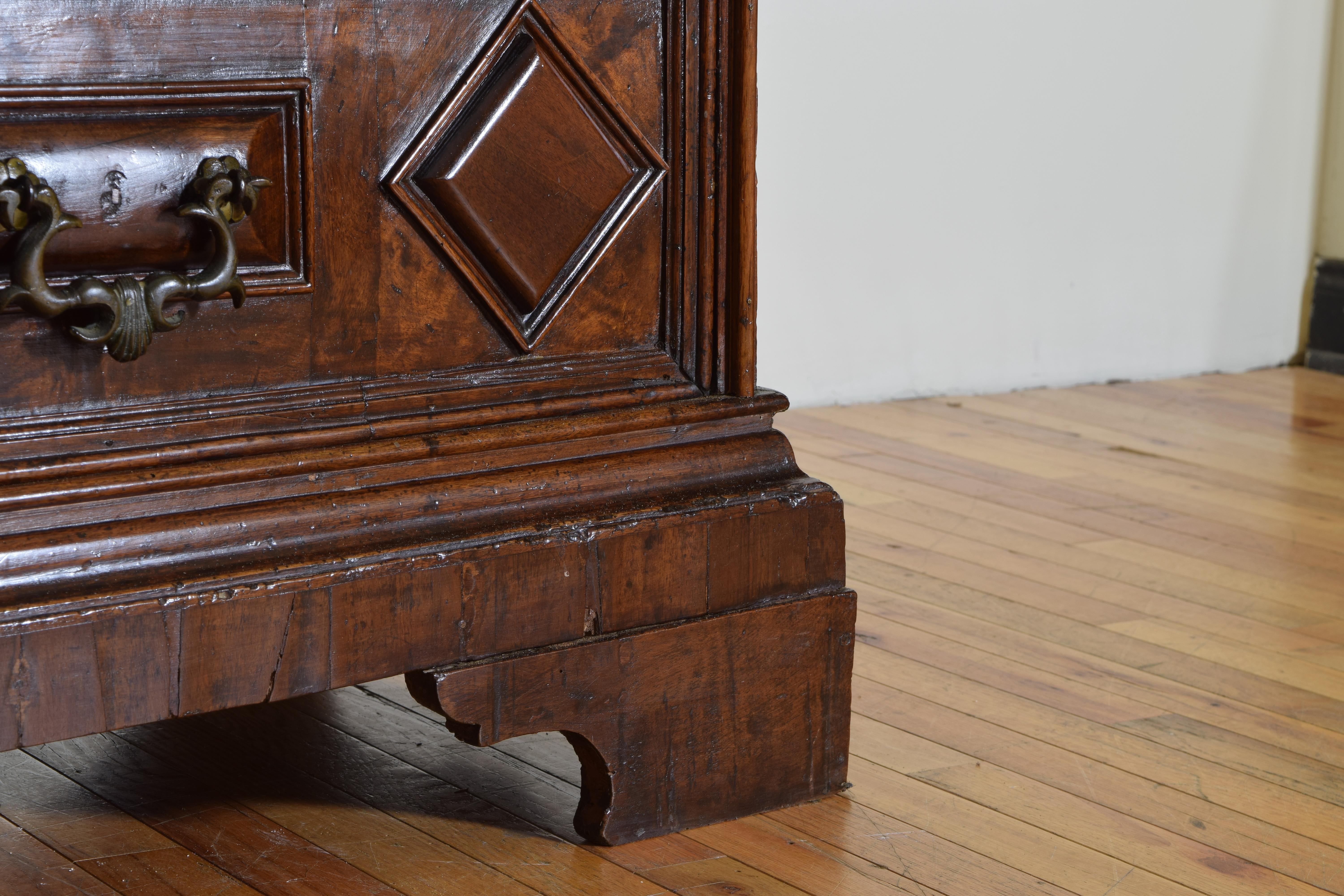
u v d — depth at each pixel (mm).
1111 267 3756
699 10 1285
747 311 1353
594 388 1294
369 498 1165
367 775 1452
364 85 1129
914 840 1334
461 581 1188
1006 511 2543
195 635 1076
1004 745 1562
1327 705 1704
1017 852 1316
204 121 1065
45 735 1030
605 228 1280
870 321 3412
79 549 1043
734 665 1339
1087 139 3633
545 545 1221
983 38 3412
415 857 1271
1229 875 1287
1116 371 3836
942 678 1753
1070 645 1887
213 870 1241
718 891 1221
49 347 1036
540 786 1436
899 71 3305
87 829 1317
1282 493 2723
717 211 1334
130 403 1075
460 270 1199
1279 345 4117
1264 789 1472
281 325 1128
